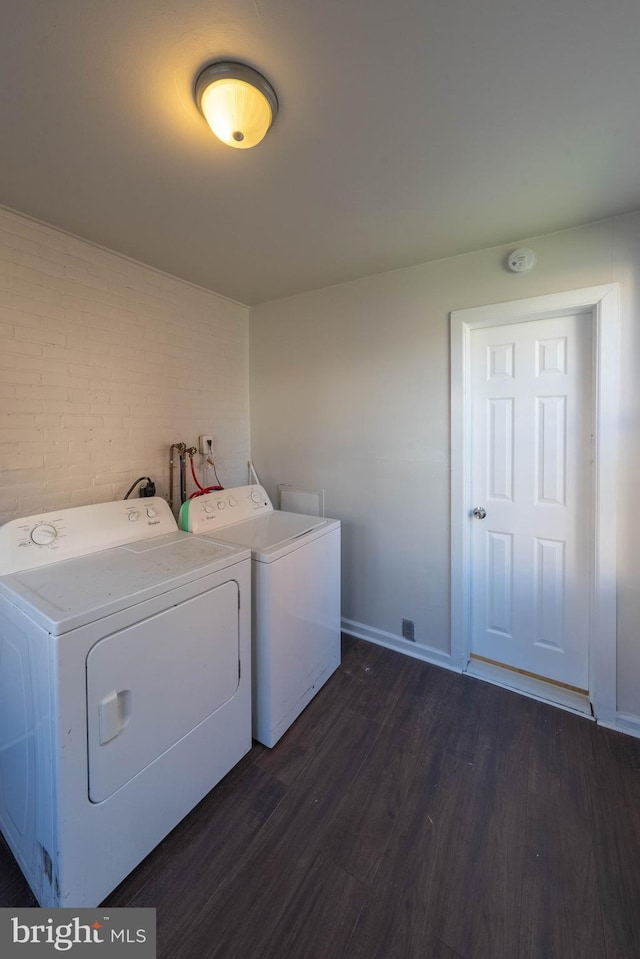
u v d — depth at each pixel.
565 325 1.94
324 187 1.49
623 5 0.85
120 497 2.13
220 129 1.06
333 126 1.18
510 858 1.25
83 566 1.43
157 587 1.26
